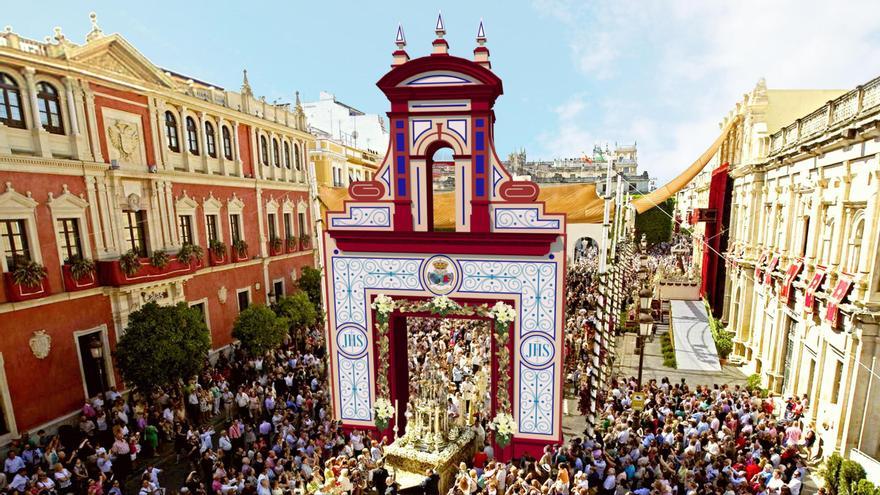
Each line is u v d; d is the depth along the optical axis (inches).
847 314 540.4
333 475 447.2
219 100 1002.7
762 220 922.1
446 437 527.2
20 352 624.1
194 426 682.2
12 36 626.2
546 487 405.7
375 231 478.0
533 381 472.7
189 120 928.3
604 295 574.9
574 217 586.9
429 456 495.8
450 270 474.3
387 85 458.6
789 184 782.5
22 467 518.6
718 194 1200.8
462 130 456.4
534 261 456.4
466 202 467.8
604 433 586.2
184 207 897.5
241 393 681.6
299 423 623.5
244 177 1056.8
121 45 770.2
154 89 825.5
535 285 458.9
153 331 653.9
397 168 473.4
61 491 498.9
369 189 482.9
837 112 617.9
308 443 541.0
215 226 986.7
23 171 633.0
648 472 472.4
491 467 456.4
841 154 591.5
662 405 630.5
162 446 648.4
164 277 814.5
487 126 450.3
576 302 1167.0
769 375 787.4
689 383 851.4
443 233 465.7
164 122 859.4
